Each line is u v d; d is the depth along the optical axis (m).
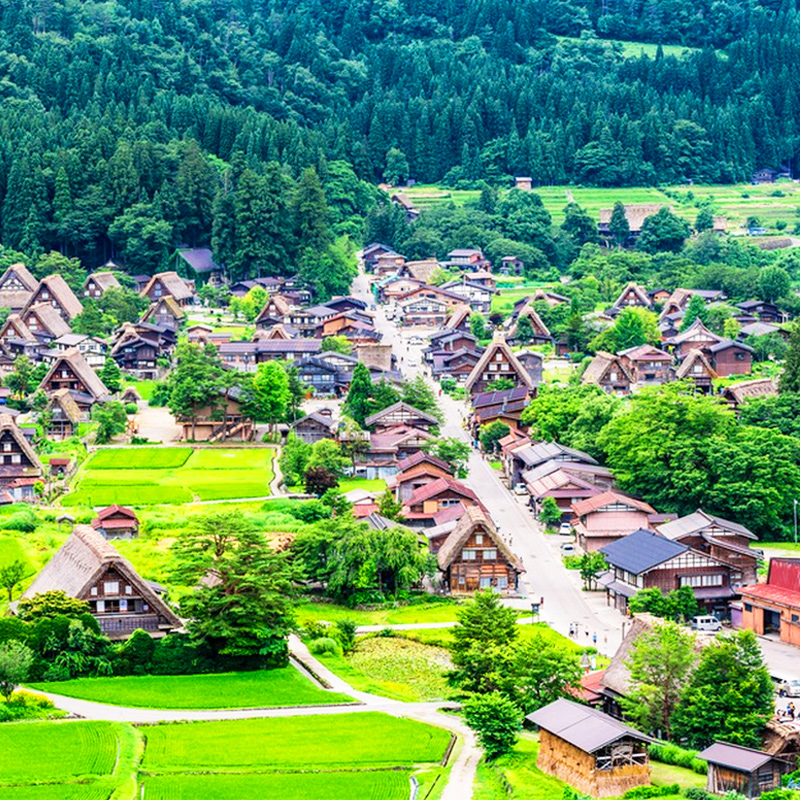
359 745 173.38
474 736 178.38
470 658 190.38
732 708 170.50
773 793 149.75
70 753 165.75
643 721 177.12
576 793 154.50
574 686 184.88
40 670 198.25
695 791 152.62
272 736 176.25
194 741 173.88
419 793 157.75
